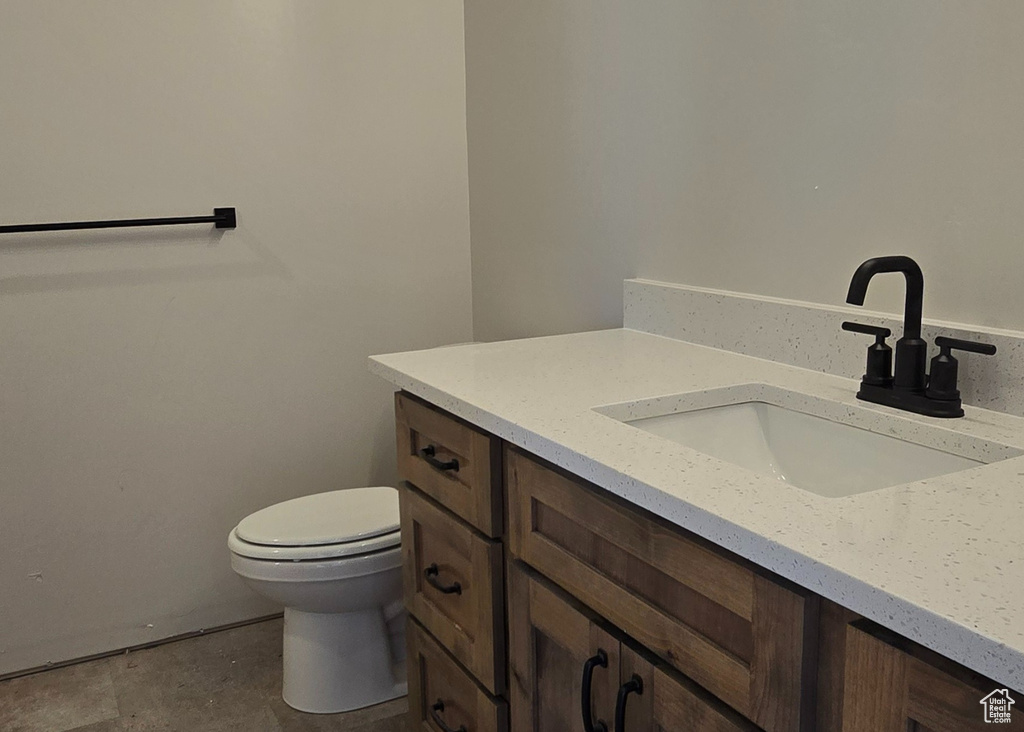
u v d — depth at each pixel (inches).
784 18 57.8
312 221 93.2
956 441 43.2
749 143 61.6
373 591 76.7
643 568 40.4
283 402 95.0
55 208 82.7
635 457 40.5
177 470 91.2
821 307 56.8
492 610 53.9
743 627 34.8
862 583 27.7
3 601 85.8
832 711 31.6
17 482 84.8
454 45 96.8
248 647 91.7
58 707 81.1
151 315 87.9
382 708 80.7
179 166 86.8
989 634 24.3
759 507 34.1
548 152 83.8
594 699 45.0
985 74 46.7
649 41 69.2
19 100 80.2
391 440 101.0
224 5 86.6
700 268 67.3
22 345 83.3
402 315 99.0
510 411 48.6
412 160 96.7
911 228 51.4
